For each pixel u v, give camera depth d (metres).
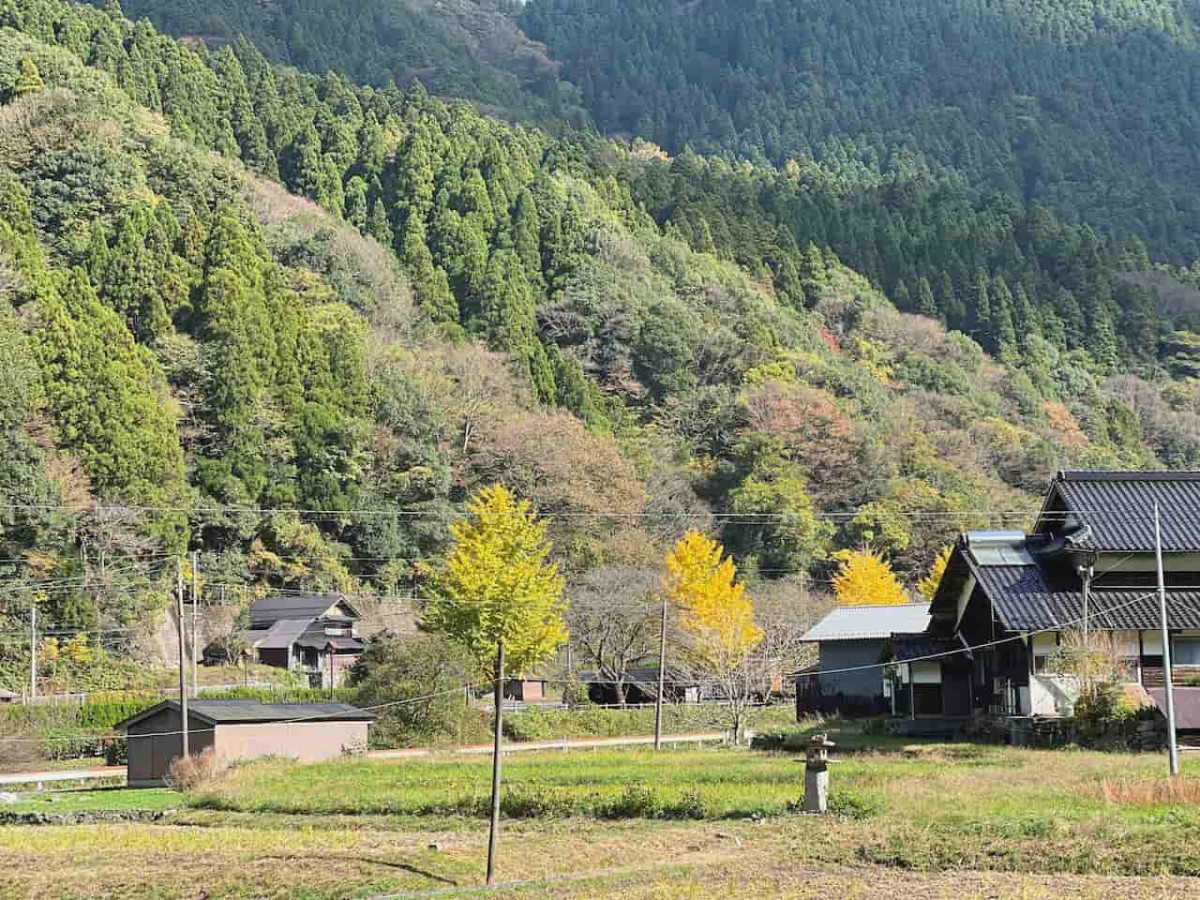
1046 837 22.41
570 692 65.31
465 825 27.56
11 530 61.12
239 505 74.56
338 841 25.81
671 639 61.94
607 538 80.50
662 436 100.69
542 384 99.69
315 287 96.81
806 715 55.06
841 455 93.00
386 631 66.94
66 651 60.53
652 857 23.05
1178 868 20.38
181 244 87.69
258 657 68.94
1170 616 39.22
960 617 44.75
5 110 94.81
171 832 28.17
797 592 75.75
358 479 81.50
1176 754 30.75
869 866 21.45
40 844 26.42
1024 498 96.06
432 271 110.44
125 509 65.00
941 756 35.91
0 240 73.94
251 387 78.38
